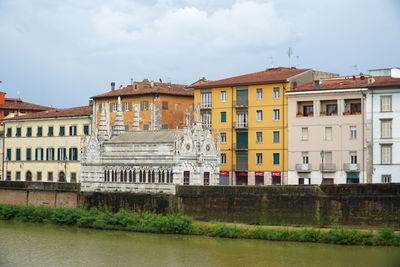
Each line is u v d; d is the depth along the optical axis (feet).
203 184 363.15
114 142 376.68
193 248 301.02
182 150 352.28
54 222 378.32
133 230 343.87
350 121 388.57
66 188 391.45
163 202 344.28
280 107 418.92
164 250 300.81
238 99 438.40
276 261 272.51
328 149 396.98
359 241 288.51
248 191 321.52
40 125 513.04
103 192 369.50
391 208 294.66
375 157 377.91
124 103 485.56
